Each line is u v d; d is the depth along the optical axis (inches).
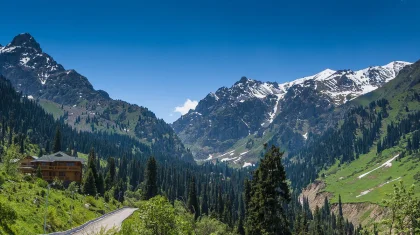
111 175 7229.3
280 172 2454.5
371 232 1692.9
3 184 3061.0
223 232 4013.3
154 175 5930.1
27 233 2180.1
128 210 4333.2
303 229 5487.2
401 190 1504.7
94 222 3038.9
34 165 5600.4
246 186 4222.4
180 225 1872.5
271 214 2416.3
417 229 1437.0
